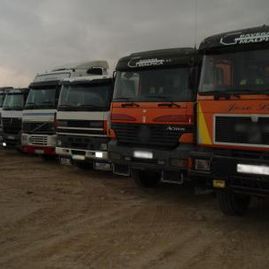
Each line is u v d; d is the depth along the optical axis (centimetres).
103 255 641
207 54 820
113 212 884
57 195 1033
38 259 625
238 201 855
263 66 745
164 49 990
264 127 728
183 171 920
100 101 1243
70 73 1544
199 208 933
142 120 984
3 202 955
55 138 1512
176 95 935
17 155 1836
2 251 657
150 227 784
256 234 752
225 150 786
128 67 1023
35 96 1599
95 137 1255
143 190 1111
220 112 781
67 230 760
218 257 637
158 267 596
